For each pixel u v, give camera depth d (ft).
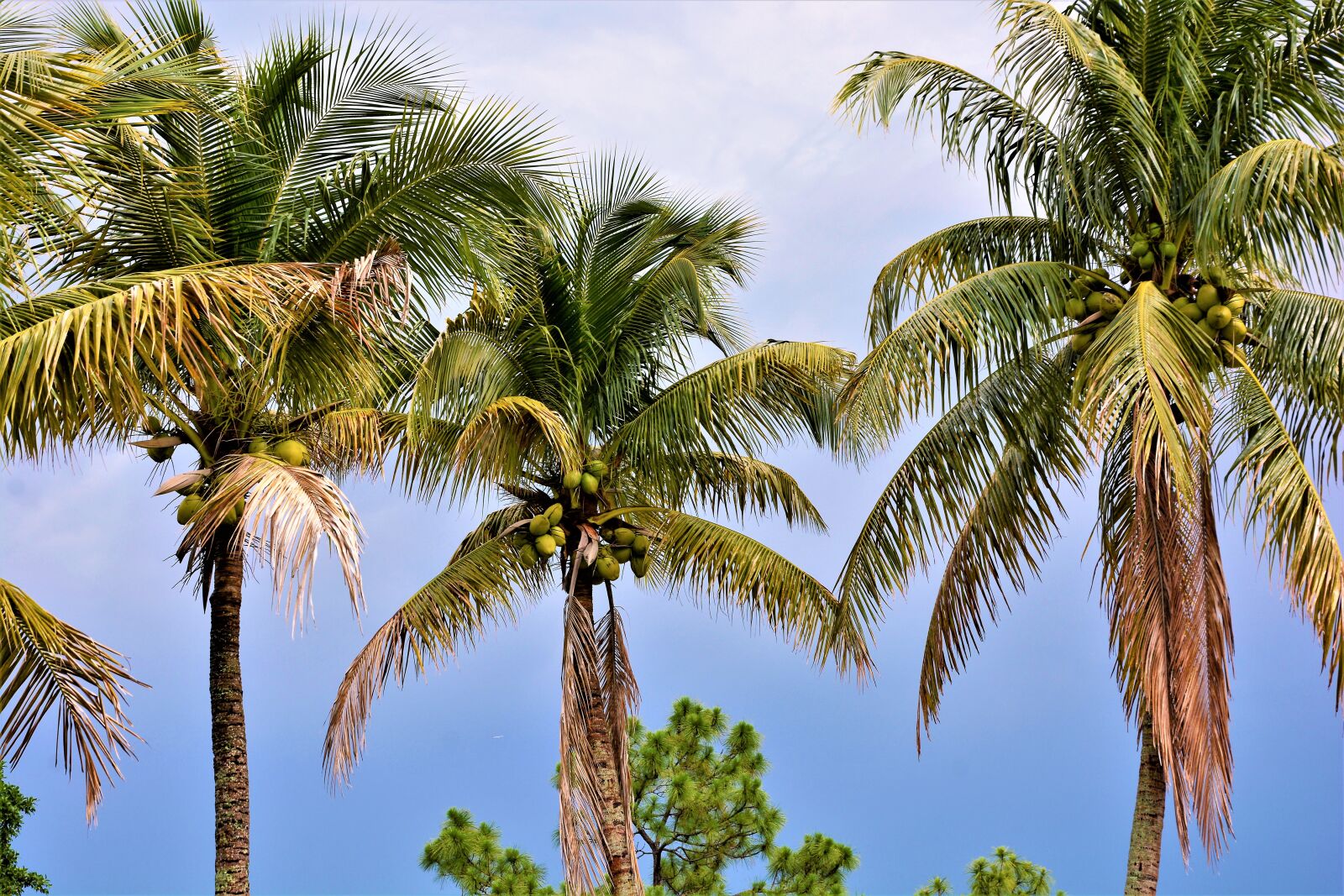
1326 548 34.27
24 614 30.01
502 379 45.96
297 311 32.32
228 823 34.99
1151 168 38.55
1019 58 39.68
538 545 45.83
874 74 40.83
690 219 50.60
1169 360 33.96
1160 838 39.83
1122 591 37.73
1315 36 38.65
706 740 63.00
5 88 22.76
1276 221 36.94
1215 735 35.42
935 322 39.01
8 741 31.73
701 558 48.88
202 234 34.12
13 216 23.31
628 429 48.08
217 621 36.04
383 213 36.04
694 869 60.64
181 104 27.53
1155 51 40.32
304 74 37.01
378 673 44.65
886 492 44.75
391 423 45.27
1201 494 38.11
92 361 23.48
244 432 35.22
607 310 49.39
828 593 48.26
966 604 44.96
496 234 37.22
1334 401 38.81
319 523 25.68
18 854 55.57
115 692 32.35
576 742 44.42
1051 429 43.34
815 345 46.80
